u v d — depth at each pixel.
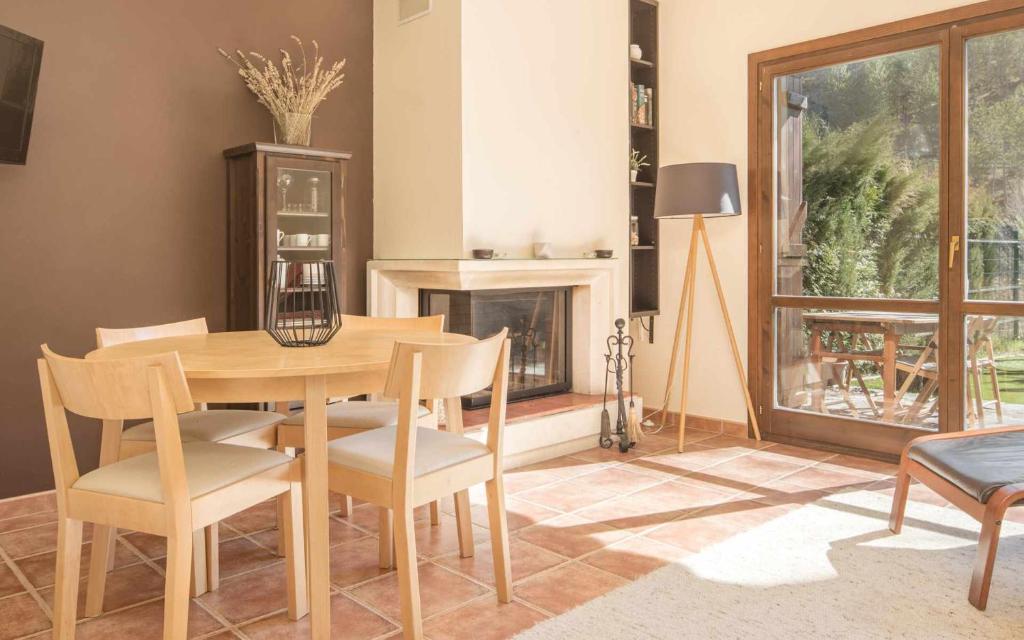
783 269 4.52
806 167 4.39
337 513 3.27
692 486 3.66
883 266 4.10
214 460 2.12
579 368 4.77
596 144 4.71
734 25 4.67
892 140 4.05
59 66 3.29
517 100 4.25
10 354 3.20
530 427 4.10
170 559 1.88
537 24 4.35
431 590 2.50
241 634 2.21
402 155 4.30
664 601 2.39
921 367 3.97
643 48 5.12
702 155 4.86
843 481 3.73
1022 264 3.62
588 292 4.69
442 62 4.05
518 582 2.56
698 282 4.91
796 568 2.65
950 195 3.83
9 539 2.98
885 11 4.04
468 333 4.14
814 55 4.31
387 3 4.34
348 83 4.33
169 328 3.00
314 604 2.11
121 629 2.25
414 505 2.13
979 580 2.34
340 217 3.86
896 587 2.49
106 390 1.89
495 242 4.16
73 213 3.35
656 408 5.19
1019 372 3.64
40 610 2.38
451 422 2.85
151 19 3.56
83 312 3.40
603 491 3.59
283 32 4.02
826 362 4.36
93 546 2.33
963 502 2.48
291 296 3.65
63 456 2.04
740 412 4.74
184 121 3.68
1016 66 3.61
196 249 3.73
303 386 2.14
